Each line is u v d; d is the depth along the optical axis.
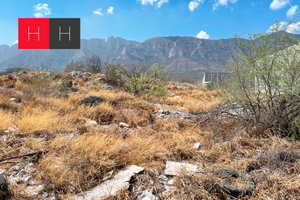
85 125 4.20
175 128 4.43
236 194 1.95
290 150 2.67
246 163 2.61
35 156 2.68
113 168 2.56
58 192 2.05
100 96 6.98
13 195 1.92
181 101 8.99
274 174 2.24
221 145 3.26
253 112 3.77
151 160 2.89
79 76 12.20
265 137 3.35
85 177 2.27
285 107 3.39
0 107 5.02
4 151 2.75
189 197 1.96
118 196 1.95
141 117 5.34
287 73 3.26
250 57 3.53
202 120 4.55
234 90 4.06
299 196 1.88
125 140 3.50
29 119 3.89
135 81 8.66
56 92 7.55
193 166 2.66
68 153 2.72
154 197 2.00
